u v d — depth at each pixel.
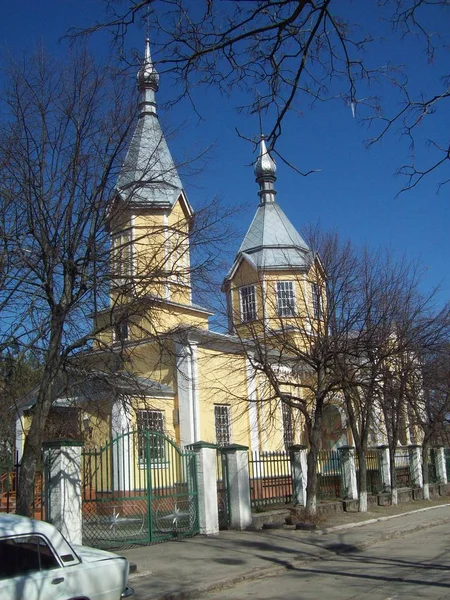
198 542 15.23
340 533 17.23
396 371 22.33
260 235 32.19
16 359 12.20
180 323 15.27
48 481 12.53
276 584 11.26
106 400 15.24
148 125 14.66
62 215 11.61
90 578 6.89
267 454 20.31
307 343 20.45
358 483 23.27
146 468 16.20
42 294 11.72
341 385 19.50
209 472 16.69
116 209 12.36
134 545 14.66
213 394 24.91
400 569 12.05
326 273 20.39
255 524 17.59
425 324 23.20
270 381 19.44
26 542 6.53
